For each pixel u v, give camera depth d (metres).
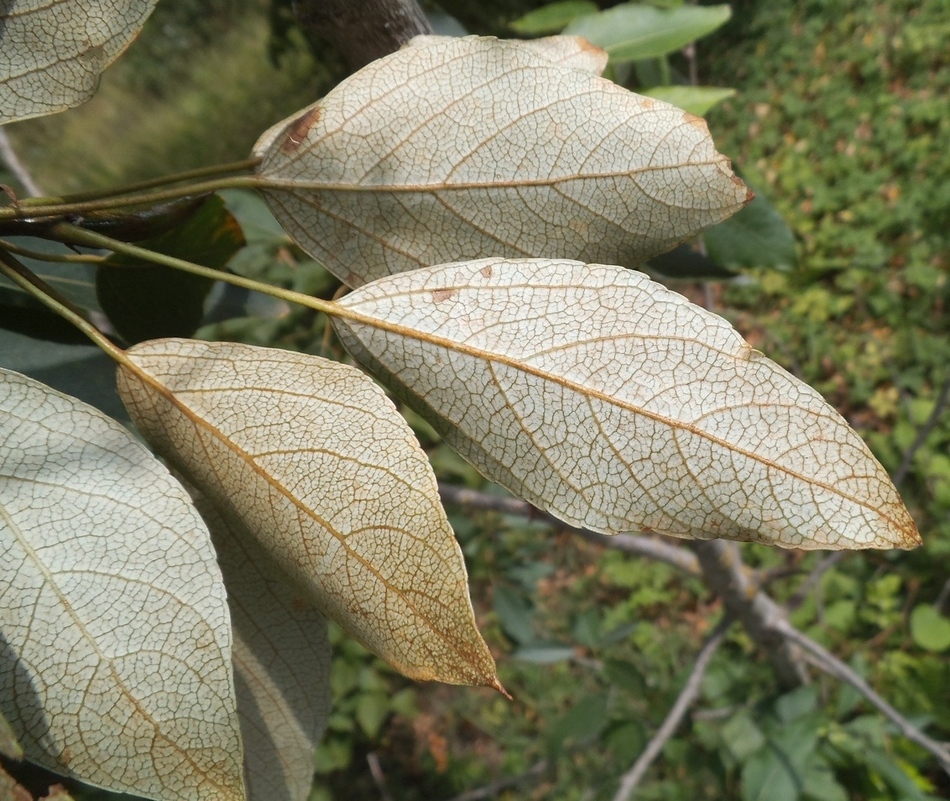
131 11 0.15
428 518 0.13
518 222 0.16
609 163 0.15
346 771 0.96
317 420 0.14
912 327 1.06
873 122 1.27
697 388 0.14
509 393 0.14
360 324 0.14
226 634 0.13
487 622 1.00
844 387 1.05
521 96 0.15
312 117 0.15
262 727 0.17
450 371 0.14
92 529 0.13
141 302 0.20
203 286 0.20
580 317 0.14
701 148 0.15
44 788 0.16
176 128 1.70
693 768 0.57
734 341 0.14
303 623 0.17
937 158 1.19
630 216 0.15
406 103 0.15
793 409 0.13
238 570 0.17
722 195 0.15
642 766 0.46
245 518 0.14
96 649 0.13
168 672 0.13
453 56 0.15
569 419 0.14
